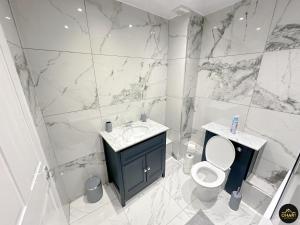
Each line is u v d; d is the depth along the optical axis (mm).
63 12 1123
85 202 1581
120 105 1679
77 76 1308
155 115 2113
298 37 1123
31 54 1065
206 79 1883
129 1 1394
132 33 1548
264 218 775
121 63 1554
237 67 1542
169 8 1530
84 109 1422
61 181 1377
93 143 1576
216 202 1572
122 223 1385
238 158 1482
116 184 1633
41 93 1164
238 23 1450
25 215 589
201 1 1410
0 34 663
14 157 586
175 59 1866
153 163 1676
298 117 1218
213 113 1896
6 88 628
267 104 1383
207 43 1774
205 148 1787
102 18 1314
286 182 976
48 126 1255
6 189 501
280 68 1251
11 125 609
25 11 988
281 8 1166
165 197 1647
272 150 1424
